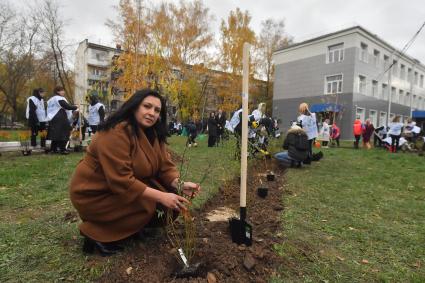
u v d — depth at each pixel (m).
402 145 13.70
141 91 2.46
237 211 3.76
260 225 3.27
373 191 5.17
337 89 27.92
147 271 2.19
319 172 6.92
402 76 34.47
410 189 5.37
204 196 4.22
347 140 26.16
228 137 6.49
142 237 2.73
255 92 37.44
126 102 2.44
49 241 2.76
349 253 2.77
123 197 2.29
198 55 28.95
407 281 2.33
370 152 12.60
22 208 3.75
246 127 2.60
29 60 26.59
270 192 4.78
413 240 3.11
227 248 2.50
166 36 22.02
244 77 2.59
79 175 2.39
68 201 4.05
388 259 2.69
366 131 15.38
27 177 5.35
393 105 32.59
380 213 3.98
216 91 33.44
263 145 7.28
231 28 29.53
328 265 2.50
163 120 2.71
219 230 2.97
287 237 3.00
